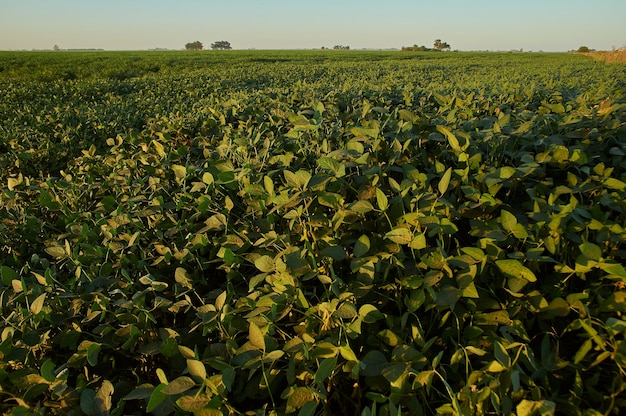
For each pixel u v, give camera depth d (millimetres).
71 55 44062
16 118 6637
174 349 1555
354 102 4496
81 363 1552
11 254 2447
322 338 1511
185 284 1748
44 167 4379
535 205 1806
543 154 2143
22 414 1224
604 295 1522
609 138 2551
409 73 21656
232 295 1713
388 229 1956
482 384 1282
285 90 6574
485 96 4512
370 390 1488
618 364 1196
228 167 2441
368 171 2059
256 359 1303
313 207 2189
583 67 25375
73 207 2822
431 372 1234
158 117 5215
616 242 1653
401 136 2521
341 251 1675
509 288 1506
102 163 3617
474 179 2154
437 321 1615
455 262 1533
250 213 2225
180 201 2252
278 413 1272
